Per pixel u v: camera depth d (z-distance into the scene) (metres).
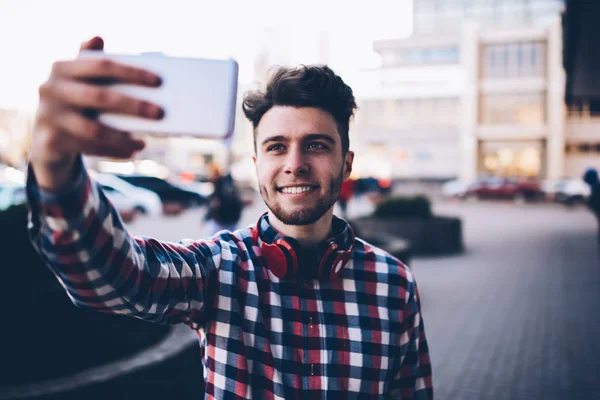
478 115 39.31
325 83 1.12
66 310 3.25
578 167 38.47
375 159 42.53
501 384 4.30
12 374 2.92
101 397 2.66
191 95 0.59
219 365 1.09
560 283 8.32
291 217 1.13
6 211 3.14
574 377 4.43
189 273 1.04
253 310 1.13
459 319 6.22
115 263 0.79
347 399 1.13
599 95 13.42
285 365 1.11
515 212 23.91
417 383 1.31
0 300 3.04
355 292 1.21
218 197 6.39
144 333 3.59
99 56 0.58
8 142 19.11
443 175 41.34
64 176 0.67
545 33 37.69
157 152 39.25
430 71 41.47
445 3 43.50
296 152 1.12
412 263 10.36
